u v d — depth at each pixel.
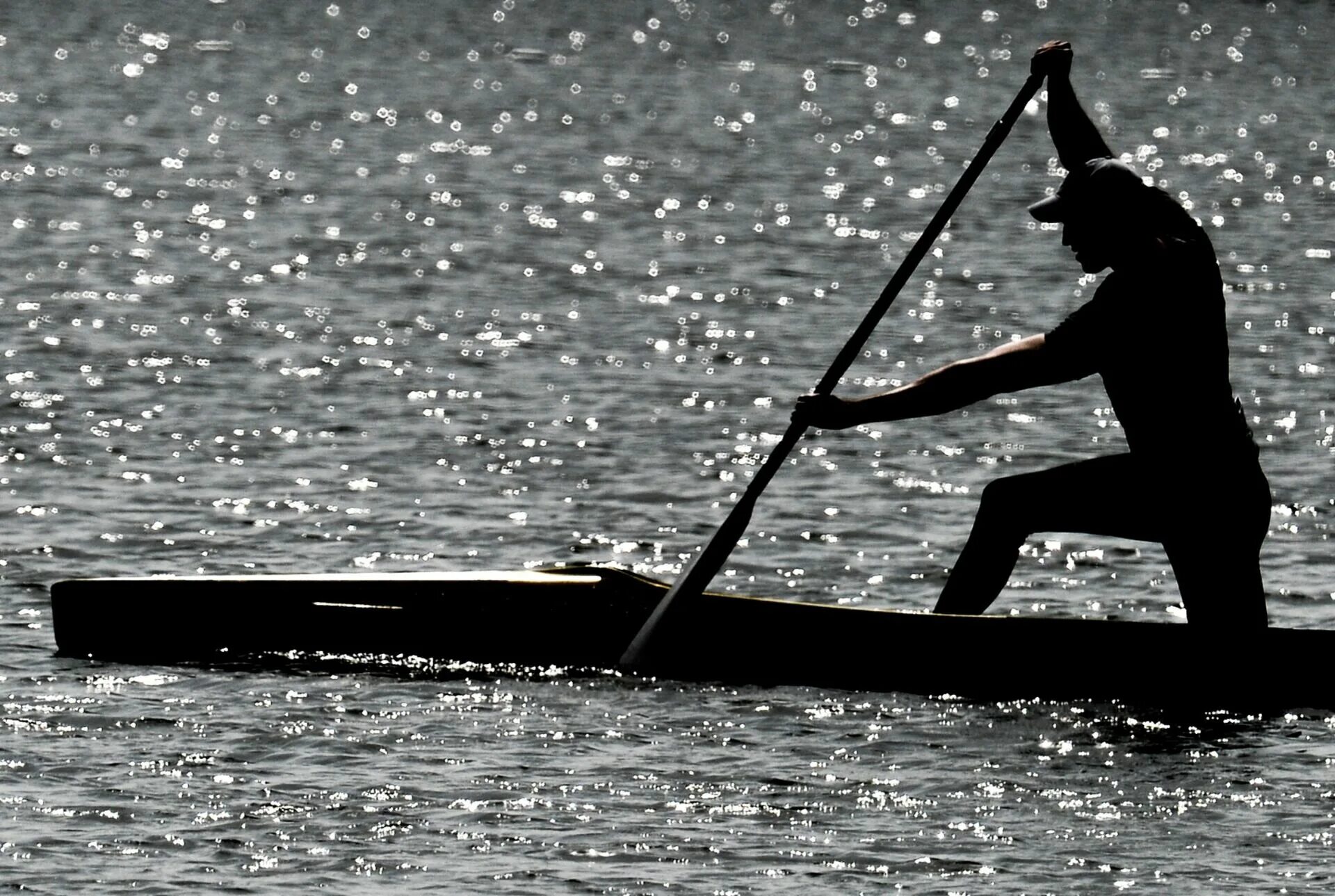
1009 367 31.92
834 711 31.80
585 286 86.25
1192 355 31.28
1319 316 77.81
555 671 33.84
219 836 26.33
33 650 34.84
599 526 45.41
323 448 52.84
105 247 94.88
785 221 111.94
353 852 25.81
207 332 71.69
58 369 63.16
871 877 25.17
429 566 41.66
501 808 27.42
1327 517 46.12
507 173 136.12
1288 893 24.73
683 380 64.44
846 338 74.19
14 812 27.09
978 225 110.38
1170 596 39.41
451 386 62.53
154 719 31.08
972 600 33.12
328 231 103.62
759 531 45.12
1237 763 29.47
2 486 47.44
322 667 33.97
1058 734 30.69
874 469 51.41
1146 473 31.80
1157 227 31.28
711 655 33.56
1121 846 26.23
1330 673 32.03
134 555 41.84
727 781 28.58
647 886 24.81
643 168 140.38
